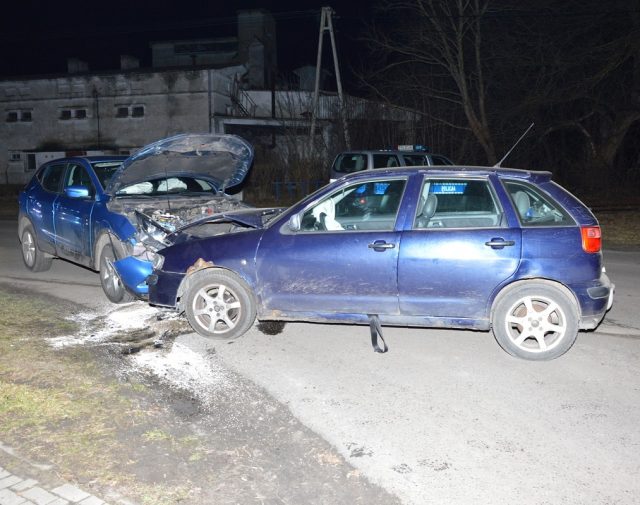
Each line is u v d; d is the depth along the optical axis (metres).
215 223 7.11
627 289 8.99
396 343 6.35
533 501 3.59
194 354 5.98
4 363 5.43
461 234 5.70
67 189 8.23
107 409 4.59
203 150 8.20
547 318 5.71
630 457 4.07
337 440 4.29
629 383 5.29
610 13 22.64
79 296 8.28
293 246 6.00
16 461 3.80
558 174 27.92
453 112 28.33
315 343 6.35
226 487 3.65
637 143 28.91
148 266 7.00
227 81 40.75
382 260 5.78
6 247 13.34
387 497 3.62
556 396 5.02
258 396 5.02
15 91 42.06
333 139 28.94
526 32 24.17
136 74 39.91
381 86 28.41
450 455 4.10
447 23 25.58
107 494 3.49
